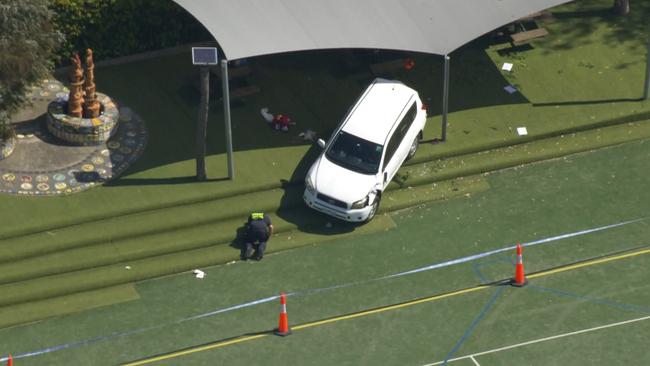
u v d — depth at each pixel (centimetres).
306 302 13900
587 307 13800
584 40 17162
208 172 15125
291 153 15475
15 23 14025
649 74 16175
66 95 15662
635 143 15938
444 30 15300
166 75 16350
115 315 13738
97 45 16275
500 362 13212
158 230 14525
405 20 15288
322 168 14812
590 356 13250
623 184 15375
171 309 13825
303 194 14875
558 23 17388
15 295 13800
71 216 14462
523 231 14788
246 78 16325
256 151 15462
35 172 14925
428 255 14500
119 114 15712
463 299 13938
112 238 14388
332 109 16088
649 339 13412
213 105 15962
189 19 16575
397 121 15112
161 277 14212
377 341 13438
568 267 14300
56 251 14238
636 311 13738
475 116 16100
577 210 15038
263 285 14100
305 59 16700
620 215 14962
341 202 14588
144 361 13225
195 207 14788
